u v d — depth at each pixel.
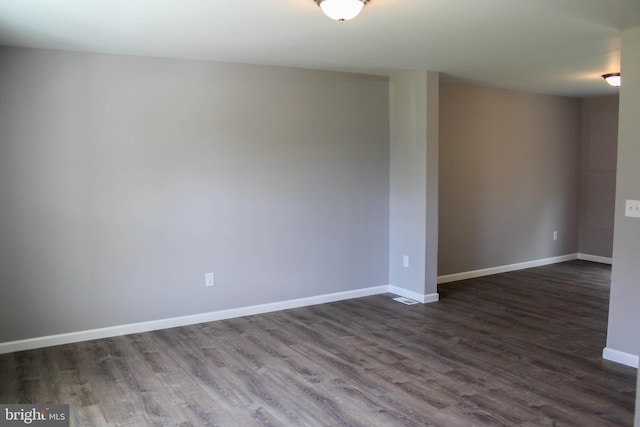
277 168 4.80
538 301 5.24
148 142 4.19
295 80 4.84
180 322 4.44
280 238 4.88
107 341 4.05
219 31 3.40
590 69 4.91
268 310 4.88
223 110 4.49
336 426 2.73
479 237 6.36
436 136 5.10
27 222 3.80
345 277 5.34
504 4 2.85
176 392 3.15
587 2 2.81
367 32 3.46
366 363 3.60
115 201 4.09
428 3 2.82
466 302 5.21
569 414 2.84
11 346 3.80
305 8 2.91
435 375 3.39
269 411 2.90
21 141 3.74
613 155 7.04
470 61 4.50
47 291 3.90
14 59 3.69
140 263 4.23
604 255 7.25
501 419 2.78
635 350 3.51
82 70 3.92
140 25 3.23
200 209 4.45
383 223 5.54
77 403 3.01
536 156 6.85
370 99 5.32
